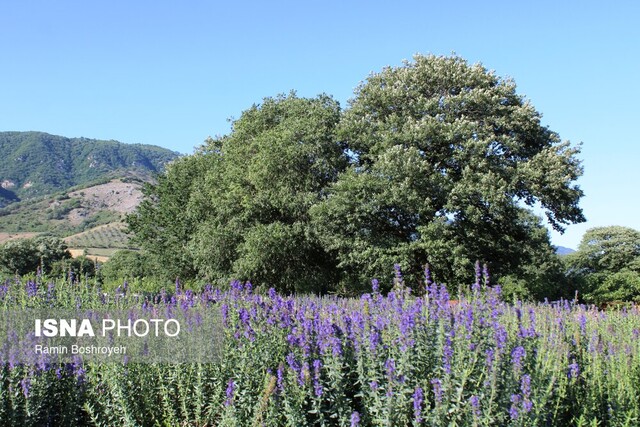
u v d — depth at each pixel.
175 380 5.99
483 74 29.44
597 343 7.33
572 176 27.97
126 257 48.03
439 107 28.55
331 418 5.39
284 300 7.75
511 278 30.38
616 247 49.12
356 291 29.50
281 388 5.30
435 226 25.06
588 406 6.00
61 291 8.98
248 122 34.09
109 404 5.75
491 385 5.06
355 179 26.97
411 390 5.08
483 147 26.36
